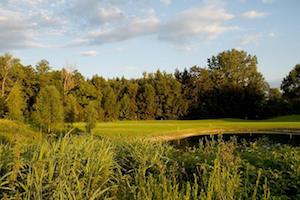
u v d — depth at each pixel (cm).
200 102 8006
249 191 460
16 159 392
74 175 393
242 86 8038
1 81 6456
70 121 5156
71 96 5738
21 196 381
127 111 7619
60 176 389
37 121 3297
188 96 8131
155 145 641
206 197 354
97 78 7450
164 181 377
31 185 376
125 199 411
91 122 3331
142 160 526
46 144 470
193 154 614
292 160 560
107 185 448
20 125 2541
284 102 7525
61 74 6731
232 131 4569
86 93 6712
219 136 636
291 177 515
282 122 5956
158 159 536
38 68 6775
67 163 436
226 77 8919
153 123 6072
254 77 8806
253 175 515
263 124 5431
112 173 466
